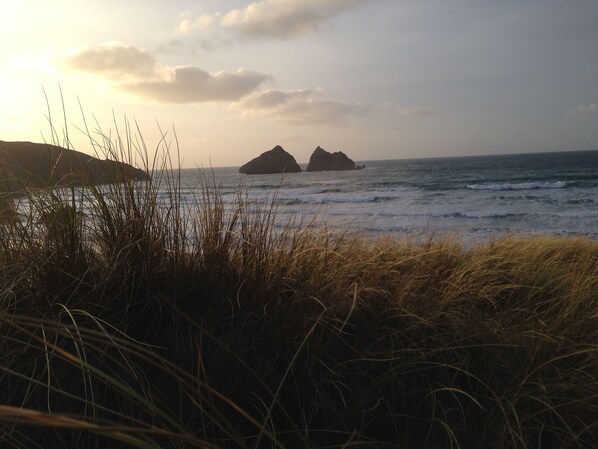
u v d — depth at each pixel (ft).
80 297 7.68
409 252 13.34
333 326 7.91
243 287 8.64
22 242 8.16
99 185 9.00
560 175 178.91
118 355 6.71
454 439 6.09
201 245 9.23
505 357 7.73
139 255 8.28
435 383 7.30
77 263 8.05
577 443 6.10
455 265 12.66
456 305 9.60
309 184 161.48
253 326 7.96
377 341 7.80
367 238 14.34
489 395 7.13
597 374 7.29
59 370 6.53
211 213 9.64
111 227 8.62
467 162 385.09
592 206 92.68
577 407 6.66
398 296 9.30
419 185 156.56
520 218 77.82
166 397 6.49
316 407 6.74
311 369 7.13
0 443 5.54
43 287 7.64
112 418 6.24
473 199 113.19
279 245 9.94
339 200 108.68
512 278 12.12
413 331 8.16
